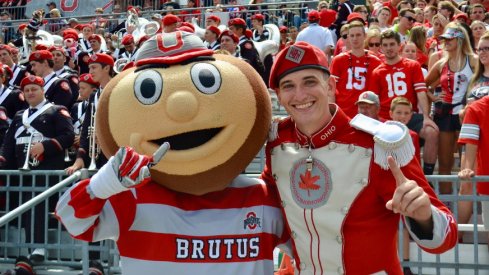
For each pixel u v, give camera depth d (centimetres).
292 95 326
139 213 341
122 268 346
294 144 334
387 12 1186
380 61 779
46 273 667
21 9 2012
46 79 848
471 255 617
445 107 735
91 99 686
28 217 687
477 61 690
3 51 1045
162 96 328
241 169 342
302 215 328
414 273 618
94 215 324
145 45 350
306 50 324
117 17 1748
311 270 335
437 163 813
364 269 325
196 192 342
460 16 1031
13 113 836
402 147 313
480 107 590
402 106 668
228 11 1608
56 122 705
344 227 323
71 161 747
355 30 771
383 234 326
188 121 325
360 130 324
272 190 354
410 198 290
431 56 834
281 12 1565
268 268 349
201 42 354
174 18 1053
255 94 338
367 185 320
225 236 342
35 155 689
